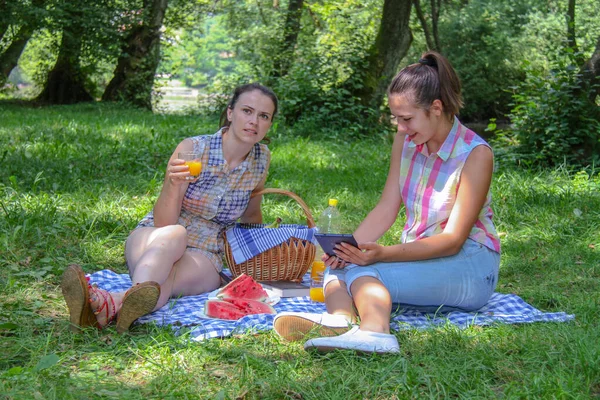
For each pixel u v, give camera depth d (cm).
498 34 2794
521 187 747
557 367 295
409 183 384
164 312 370
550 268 510
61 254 488
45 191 657
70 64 2145
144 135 1128
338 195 752
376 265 356
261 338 335
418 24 2700
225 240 423
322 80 1462
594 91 960
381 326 323
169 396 269
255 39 2270
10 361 297
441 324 354
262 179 427
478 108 2900
